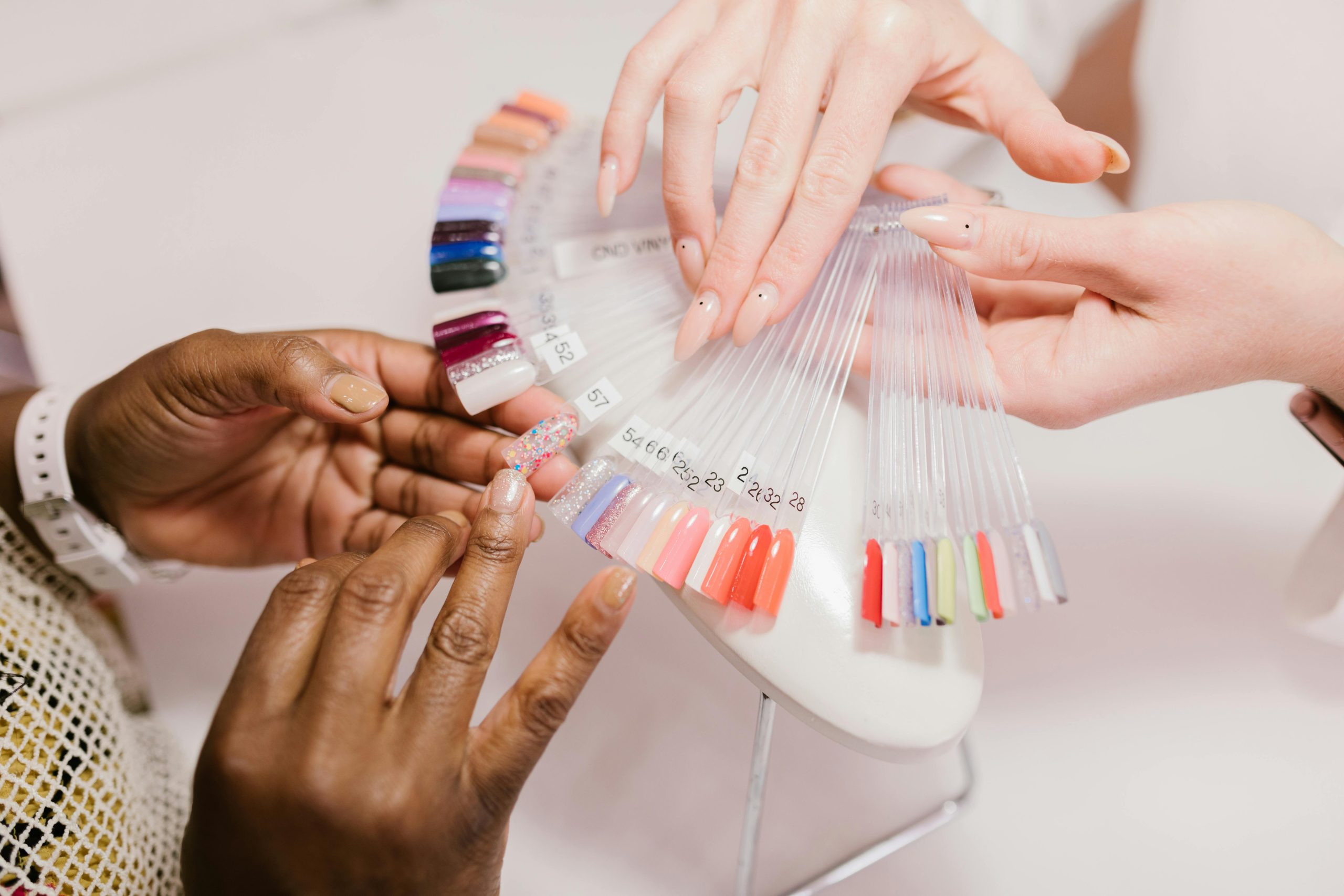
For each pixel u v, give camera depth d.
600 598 0.50
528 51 1.13
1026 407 0.61
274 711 0.44
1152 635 0.84
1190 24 0.92
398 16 1.15
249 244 1.03
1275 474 0.90
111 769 0.63
